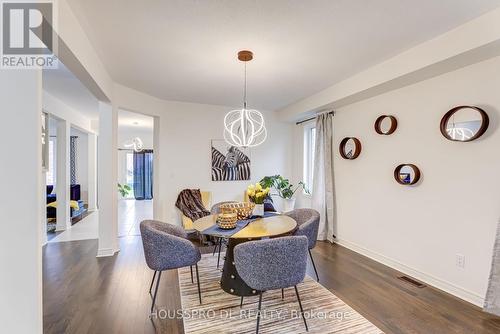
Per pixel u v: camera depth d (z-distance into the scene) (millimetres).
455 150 2496
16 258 1231
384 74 2863
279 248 1823
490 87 2234
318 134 4414
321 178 4340
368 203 3525
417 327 1986
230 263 2514
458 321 2066
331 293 2512
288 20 2074
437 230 2658
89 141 6938
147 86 3809
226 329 1962
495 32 1925
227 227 2408
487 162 2258
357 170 3719
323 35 2307
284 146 5590
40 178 1288
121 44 2471
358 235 3703
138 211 7082
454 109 2430
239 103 4824
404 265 3004
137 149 8836
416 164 2863
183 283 2721
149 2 1831
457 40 2164
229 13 1974
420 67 2469
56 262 3287
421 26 2154
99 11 1935
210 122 4984
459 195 2465
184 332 1926
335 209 4168
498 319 2094
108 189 3547
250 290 2445
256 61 2877
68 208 5066
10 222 1229
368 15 2000
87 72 2367
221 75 3326
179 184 4773
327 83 3625
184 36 2324
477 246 2330
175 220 4719
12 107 1247
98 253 3516
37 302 1257
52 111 4457
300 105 4559
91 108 5391
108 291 2531
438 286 2637
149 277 2854
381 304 2316
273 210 4746
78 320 2059
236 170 5184
